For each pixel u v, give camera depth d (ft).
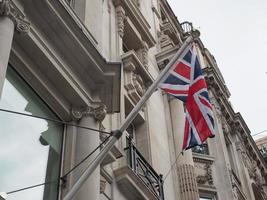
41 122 33.99
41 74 34.99
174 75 36.96
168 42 78.07
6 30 30.32
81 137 35.37
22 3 33.68
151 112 61.36
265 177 112.57
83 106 37.14
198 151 81.56
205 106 37.42
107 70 38.83
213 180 77.56
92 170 26.45
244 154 100.99
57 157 34.22
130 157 47.09
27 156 31.50
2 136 30.01
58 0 35.68
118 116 49.70
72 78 36.73
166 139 63.10
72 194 25.29
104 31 57.47
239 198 82.12
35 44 33.65
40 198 31.17
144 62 65.67
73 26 36.65
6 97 31.35
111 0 63.62
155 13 87.04
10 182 29.32
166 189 56.03
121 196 43.57
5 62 28.63
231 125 101.14
